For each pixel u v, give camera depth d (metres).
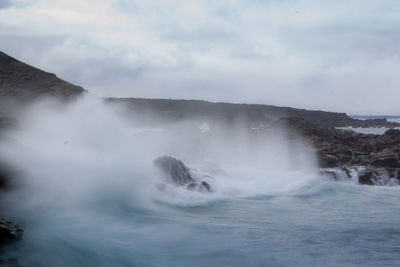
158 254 9.56
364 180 19.88
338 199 16.53
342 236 11.01
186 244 10.23
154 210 13.53
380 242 10.51
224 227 11.78
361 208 14.98
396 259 9.27
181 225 11.88
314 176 20.12
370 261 9.15
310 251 9.80
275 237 10.86
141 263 9.02
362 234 11.23
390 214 13.96
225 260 9.24
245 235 11.02
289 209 14.72
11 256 8.44
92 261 8.93
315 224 12.38
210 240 10.55
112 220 11.94
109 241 10.16
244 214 13.73
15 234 8.80
